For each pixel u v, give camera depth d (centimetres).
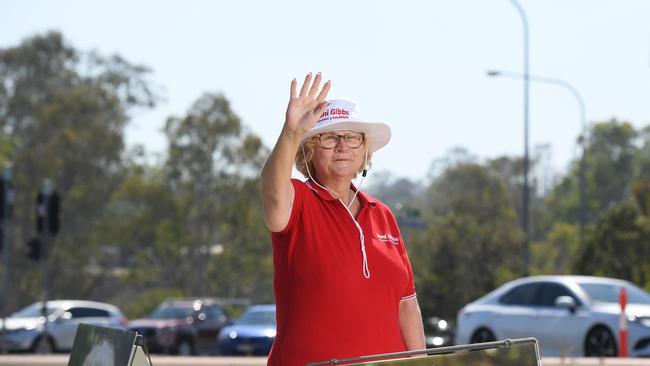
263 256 10062
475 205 6456
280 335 730
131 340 716
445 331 5066
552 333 2892
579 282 2947
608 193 16050
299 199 725
